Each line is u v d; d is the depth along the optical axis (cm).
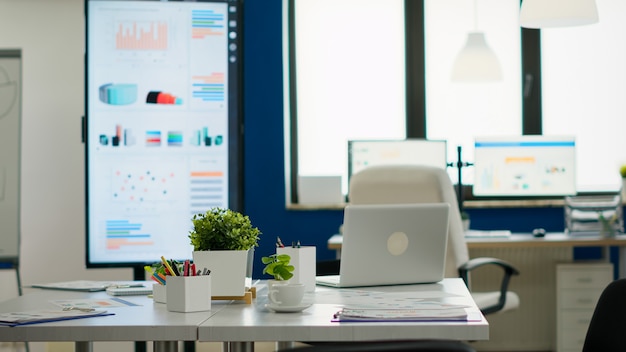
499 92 680
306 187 650
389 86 680
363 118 680
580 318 586
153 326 222
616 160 681
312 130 682
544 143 601
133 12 485
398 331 215
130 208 484
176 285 247
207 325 221
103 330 223
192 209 485
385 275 304
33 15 637
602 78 680
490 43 678
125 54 484
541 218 657
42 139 639
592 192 682
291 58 680
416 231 306
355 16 679
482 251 622
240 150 486
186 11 485
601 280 586
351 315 224
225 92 486
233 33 486
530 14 477
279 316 235
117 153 484
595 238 563
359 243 298
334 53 678
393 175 452
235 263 264
